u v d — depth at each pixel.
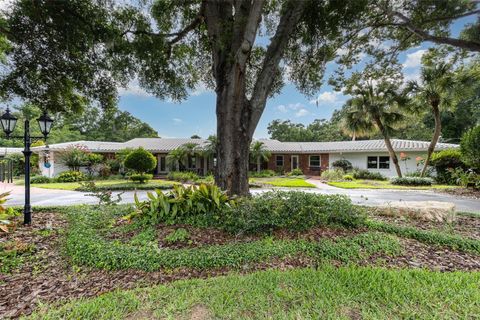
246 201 4.31
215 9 5.26
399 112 14.11
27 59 4.99
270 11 5.96
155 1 5.64
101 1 4.88
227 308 2.07
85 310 2.05
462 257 3.29
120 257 3.02
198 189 4.56
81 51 5.16
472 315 1.95
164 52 6.34
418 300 2.16
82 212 5.34
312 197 4.54
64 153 16.64
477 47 5.63
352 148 19.08
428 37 5.85
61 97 6.15
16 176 19.56
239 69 4.77
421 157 15.57
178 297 2.24
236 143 5.03
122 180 15.61
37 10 4.40
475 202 7.88
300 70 6.60
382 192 10.34
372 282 2.47
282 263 3.06
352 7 4.96
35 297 2.38
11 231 4.38
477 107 21.20
